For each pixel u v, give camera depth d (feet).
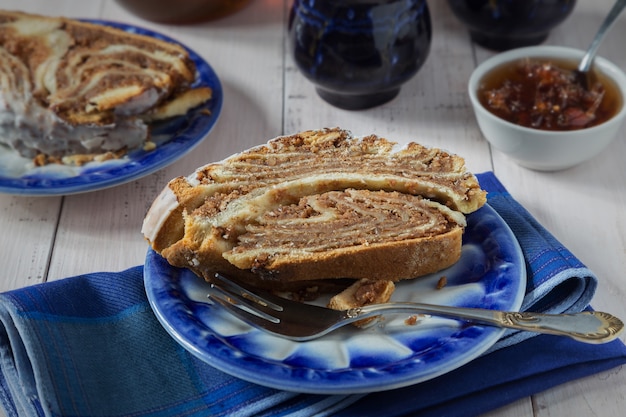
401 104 2.10
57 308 1.50
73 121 1.85
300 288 1.56
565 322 1.38
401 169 1.63
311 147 1.67
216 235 1.54
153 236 1.57
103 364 1.44
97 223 1.78
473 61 2.23
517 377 1.42
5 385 1.47
